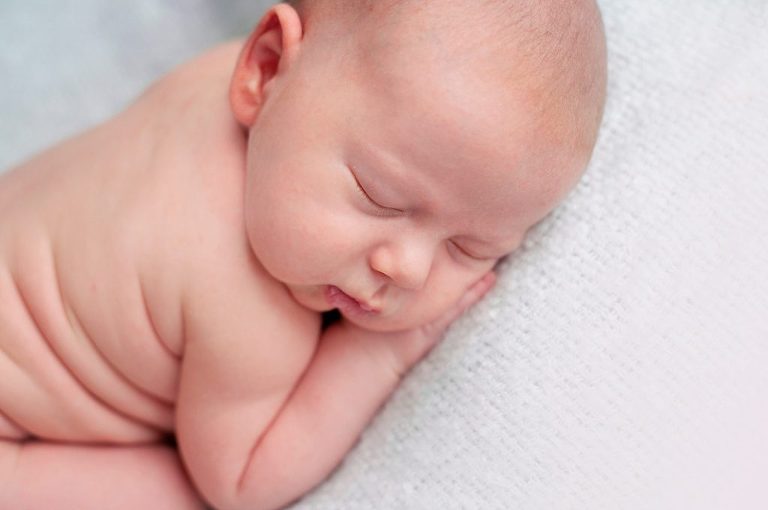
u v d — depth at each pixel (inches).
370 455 43.6
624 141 42.9
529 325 41.1
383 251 37.1
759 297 38.9
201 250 40.6
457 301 42.3
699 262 39.9
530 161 35.9
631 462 37.7
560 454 38.8
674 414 37.9
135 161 42.8
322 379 43.4
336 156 36.4
